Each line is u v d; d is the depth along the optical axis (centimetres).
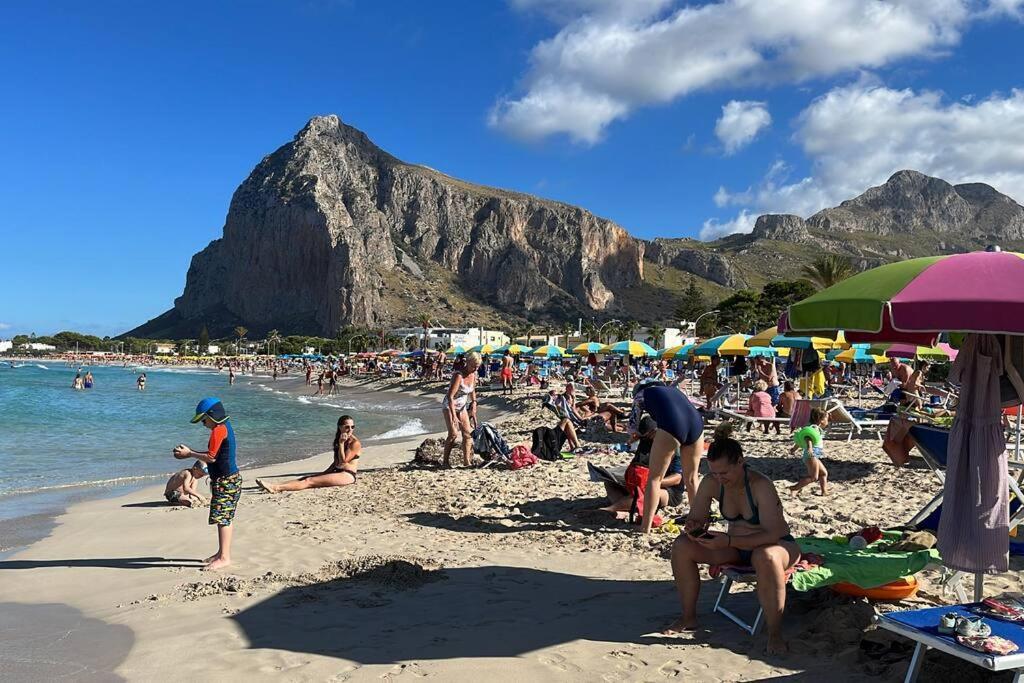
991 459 396
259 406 3734
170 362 18025
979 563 395
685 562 447
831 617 439
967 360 409
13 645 441
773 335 1523
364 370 8656
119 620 487
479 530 752
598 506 843
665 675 383
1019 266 369
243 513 864
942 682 353
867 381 3556
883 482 948
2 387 5928
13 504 965
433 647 427
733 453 434
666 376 3400
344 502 920
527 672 388
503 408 3412
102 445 1756
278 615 489
